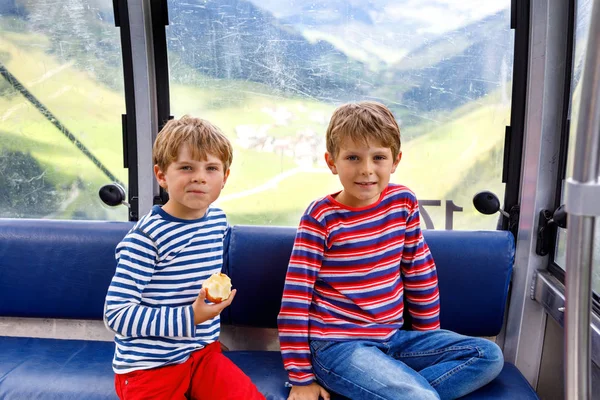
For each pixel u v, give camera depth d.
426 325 1.66
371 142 1.46
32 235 1.93
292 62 1.98
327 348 1.52
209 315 1.37
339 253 1.58
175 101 2.06
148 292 1.43
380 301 1.57
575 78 1.73
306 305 1.55
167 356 1.42
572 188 0.69
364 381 1.42
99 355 1.79
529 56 1.83
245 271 1.83
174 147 1.41
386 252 1.58
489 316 1.80
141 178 2.07
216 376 1.45
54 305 1.93
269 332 2.02
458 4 1.87
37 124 2.10
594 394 1.55
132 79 2.01
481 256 1.78
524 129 1.90
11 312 1.96
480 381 1.46
